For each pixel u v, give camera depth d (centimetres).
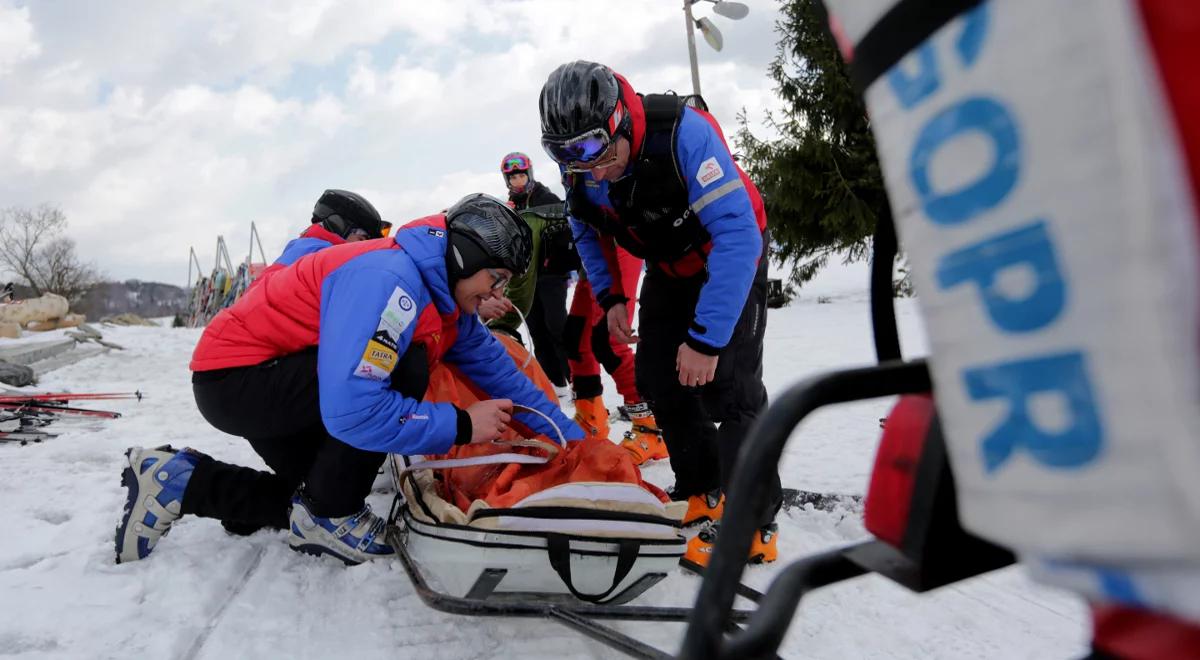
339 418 202
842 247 1709
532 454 230
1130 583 42
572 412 484
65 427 444
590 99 218
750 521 64
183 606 208
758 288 247
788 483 324
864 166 1595
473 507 187
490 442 223
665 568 191
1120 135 39
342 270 216
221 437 426
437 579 221
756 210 246
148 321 1956
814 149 1585
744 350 245
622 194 239
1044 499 45
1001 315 46
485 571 183
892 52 52
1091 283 41
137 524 232
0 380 592
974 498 50
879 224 89
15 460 359
